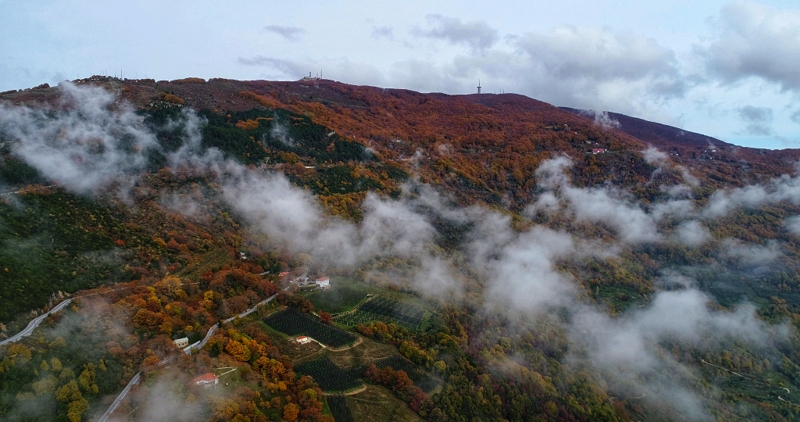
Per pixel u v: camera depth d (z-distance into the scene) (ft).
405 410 406.62
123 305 408.26
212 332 434.71
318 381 415.44
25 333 345.92
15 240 431.84
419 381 441.68
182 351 385.09
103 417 315.78
